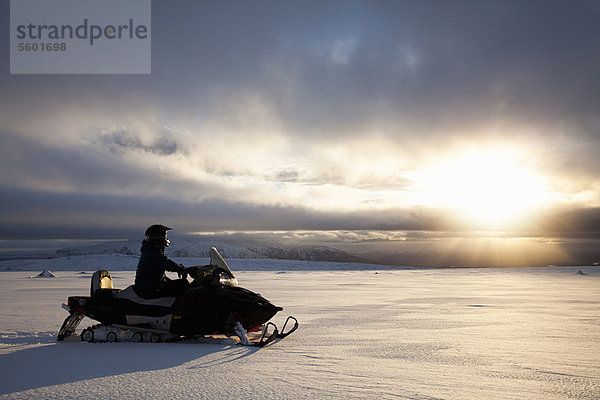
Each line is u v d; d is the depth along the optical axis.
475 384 4.10
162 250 6.72
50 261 86.00
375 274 43.66
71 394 3.71
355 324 8.34
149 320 6.38
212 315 6.24
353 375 4.40
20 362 4.95
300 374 4.43
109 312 6.43
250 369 4.64
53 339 6.63
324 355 5.41
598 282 25.12
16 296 15.48
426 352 5.63
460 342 6.38
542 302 13.07
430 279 31.19
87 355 5.36
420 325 8.20
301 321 8.80
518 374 4.50
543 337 6.84
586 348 5.95
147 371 4.53
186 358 5.20
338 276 37.91
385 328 7.82
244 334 6.12
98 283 6.65
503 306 11.93
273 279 31.28
